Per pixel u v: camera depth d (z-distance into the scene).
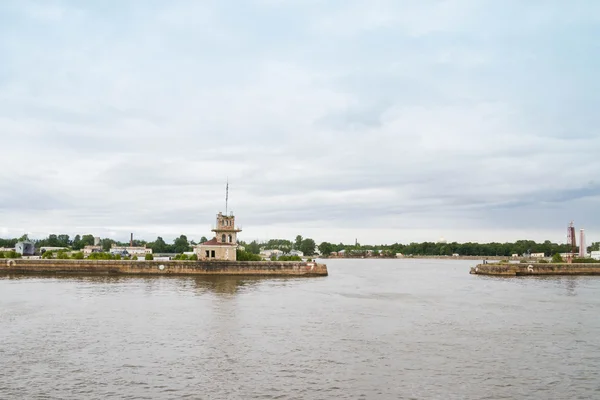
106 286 89.94
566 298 78.38
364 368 37.28
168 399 30.66
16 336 46.19
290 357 40.06
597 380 35.09
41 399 30.38
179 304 67.00
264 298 75.31
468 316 59.44
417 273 154.75
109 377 34.66
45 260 116.56
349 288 94.88
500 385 33.91
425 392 32.41
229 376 35.16
